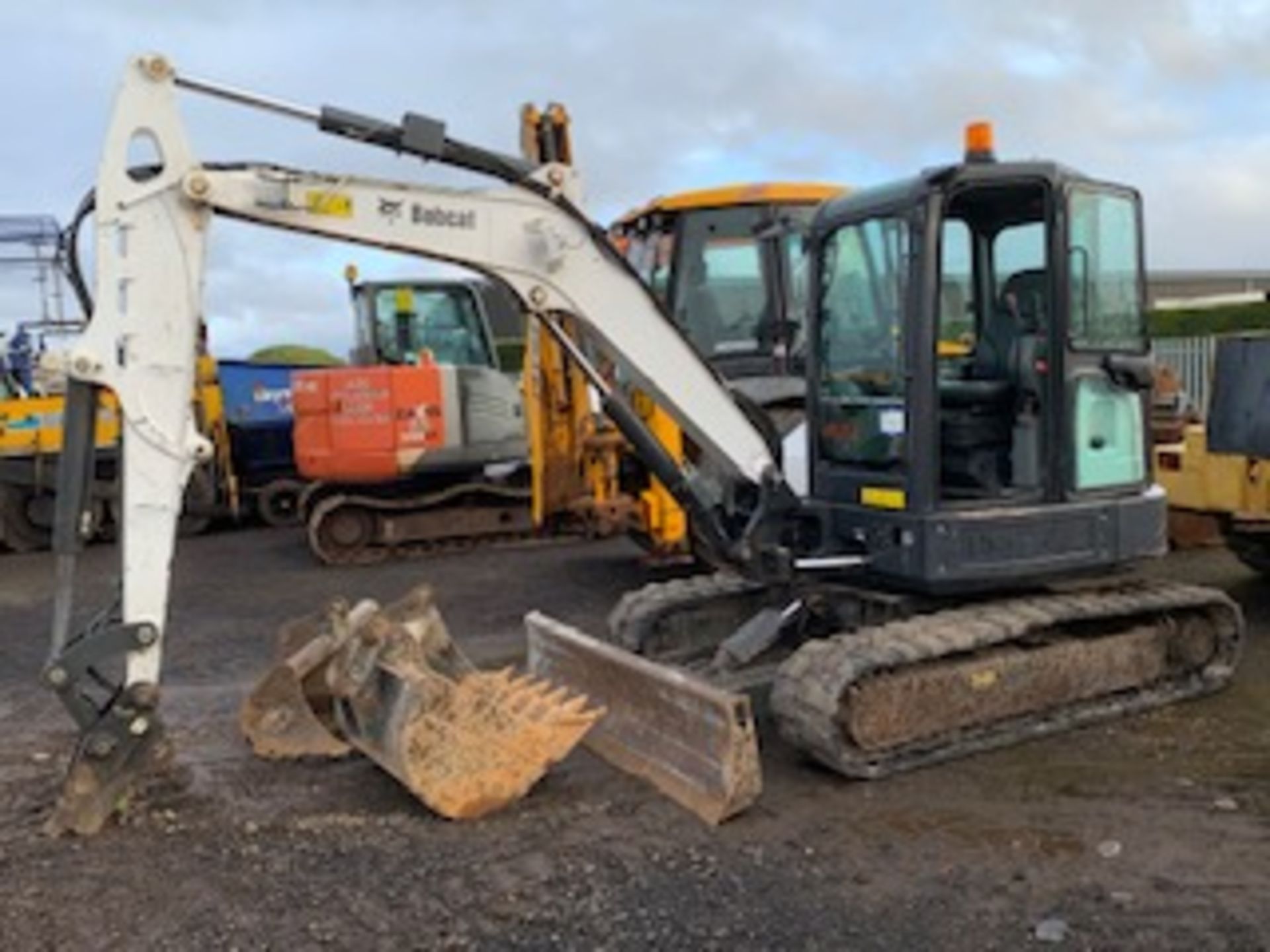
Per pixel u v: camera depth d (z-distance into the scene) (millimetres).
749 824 4641
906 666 5180
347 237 5055
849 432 5887
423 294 13781
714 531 5938
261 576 11125
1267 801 4754
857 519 5801
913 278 5379
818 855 4340
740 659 5801
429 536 11758
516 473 12109
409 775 4711
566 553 11602
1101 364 5746
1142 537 5898
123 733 4746
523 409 11742
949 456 5844
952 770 5184
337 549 11602
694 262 8695
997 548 5500
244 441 14820
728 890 4059
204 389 14219
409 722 4754
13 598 10758
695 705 4793
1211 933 3688
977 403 5824
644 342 5559
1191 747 5398
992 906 3908
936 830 4543
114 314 4762
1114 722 5750
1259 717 5789
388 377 11305
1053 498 5648
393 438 11281
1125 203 5840
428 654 5363
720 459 5781
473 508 11883
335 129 4980
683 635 6516
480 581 10273
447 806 4691
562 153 8234
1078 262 5613
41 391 14344
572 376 9375
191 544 13656
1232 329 19266
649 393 5703
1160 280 31297
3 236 13312
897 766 5117
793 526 5969
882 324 5641
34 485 13750
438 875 4215
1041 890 4016
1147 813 4652
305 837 4590
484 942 3740
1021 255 5949
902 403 5508
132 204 4766
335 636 5324
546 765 4809
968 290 6098
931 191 5336
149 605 4805
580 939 3742
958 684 5316
